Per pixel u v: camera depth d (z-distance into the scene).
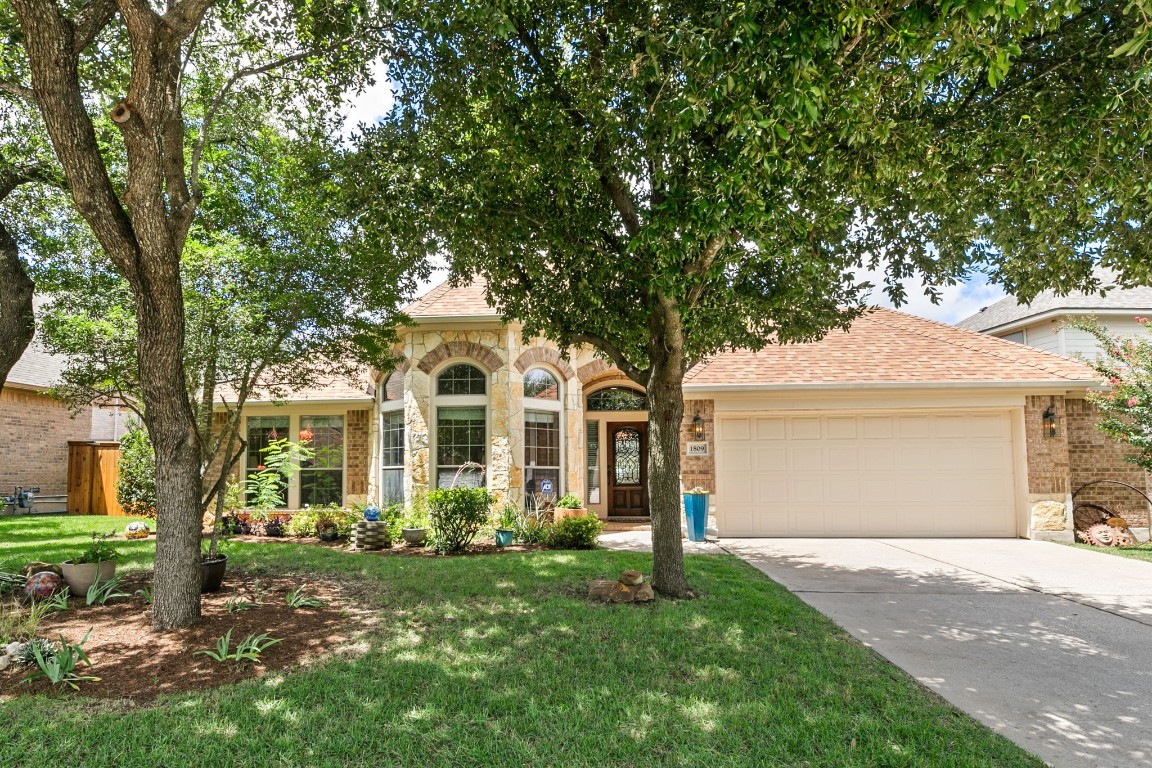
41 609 5.48
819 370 11.48
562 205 5.80
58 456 17.08
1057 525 10.66
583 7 5.25
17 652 4.53
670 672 4.43
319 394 12.85
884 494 11.18
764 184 4.22
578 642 5.02
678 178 4.73
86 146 4.74
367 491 12.82
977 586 7.33
